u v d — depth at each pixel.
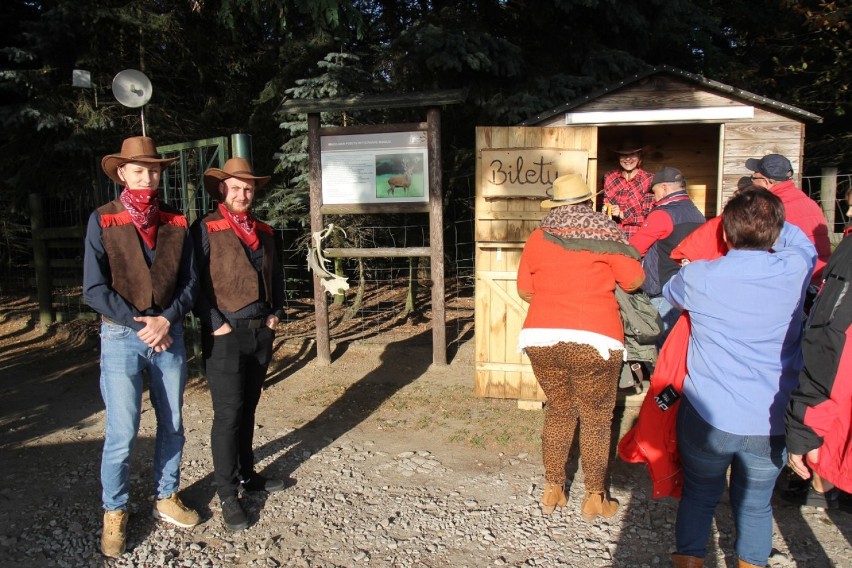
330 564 3.10
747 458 2.49
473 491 3.80
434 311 6.07
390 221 9.02
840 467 2.35
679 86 5.29
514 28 8.18
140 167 3.06
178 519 3.43
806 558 3.07
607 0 7.07
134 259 3.09
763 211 2.44
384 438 4.60
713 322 2.49
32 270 9.56
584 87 7.21
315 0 4.64
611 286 3.25
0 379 6.25
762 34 10.70
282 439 4.62
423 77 7.46
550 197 4.80
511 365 5.04
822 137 9.80
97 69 9.12
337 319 8.16
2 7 9.79
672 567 3.03
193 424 4.94
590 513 3.44
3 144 9.72
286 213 7.96
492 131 4.83
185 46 9.54
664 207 4.30
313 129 5.99
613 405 3.37
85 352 7.04
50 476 4.11
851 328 2.11
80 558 3.17
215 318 3.37
